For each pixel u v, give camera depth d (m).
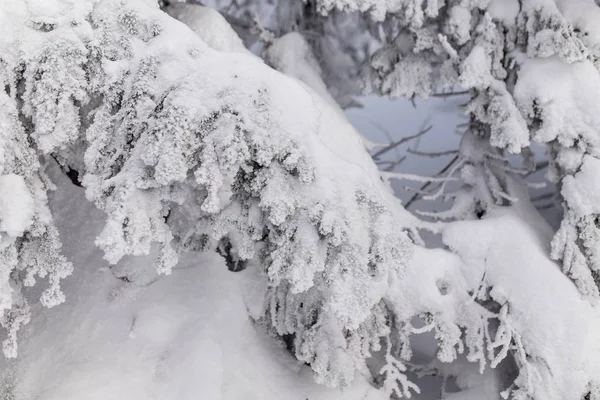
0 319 2.48
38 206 2.38
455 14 3.42
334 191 2.40
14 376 2.80
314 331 3.10
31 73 2.28
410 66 4.01
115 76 2.37
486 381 3.70
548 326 3.18
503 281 3.37
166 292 3.25
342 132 3.41
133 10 2.48
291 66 4.02
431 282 3.37
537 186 3.73
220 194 2.65
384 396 3.35
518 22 3.36
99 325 3.06
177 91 2.28
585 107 3.20
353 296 2.46
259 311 3.35
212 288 3.32
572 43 3.08
